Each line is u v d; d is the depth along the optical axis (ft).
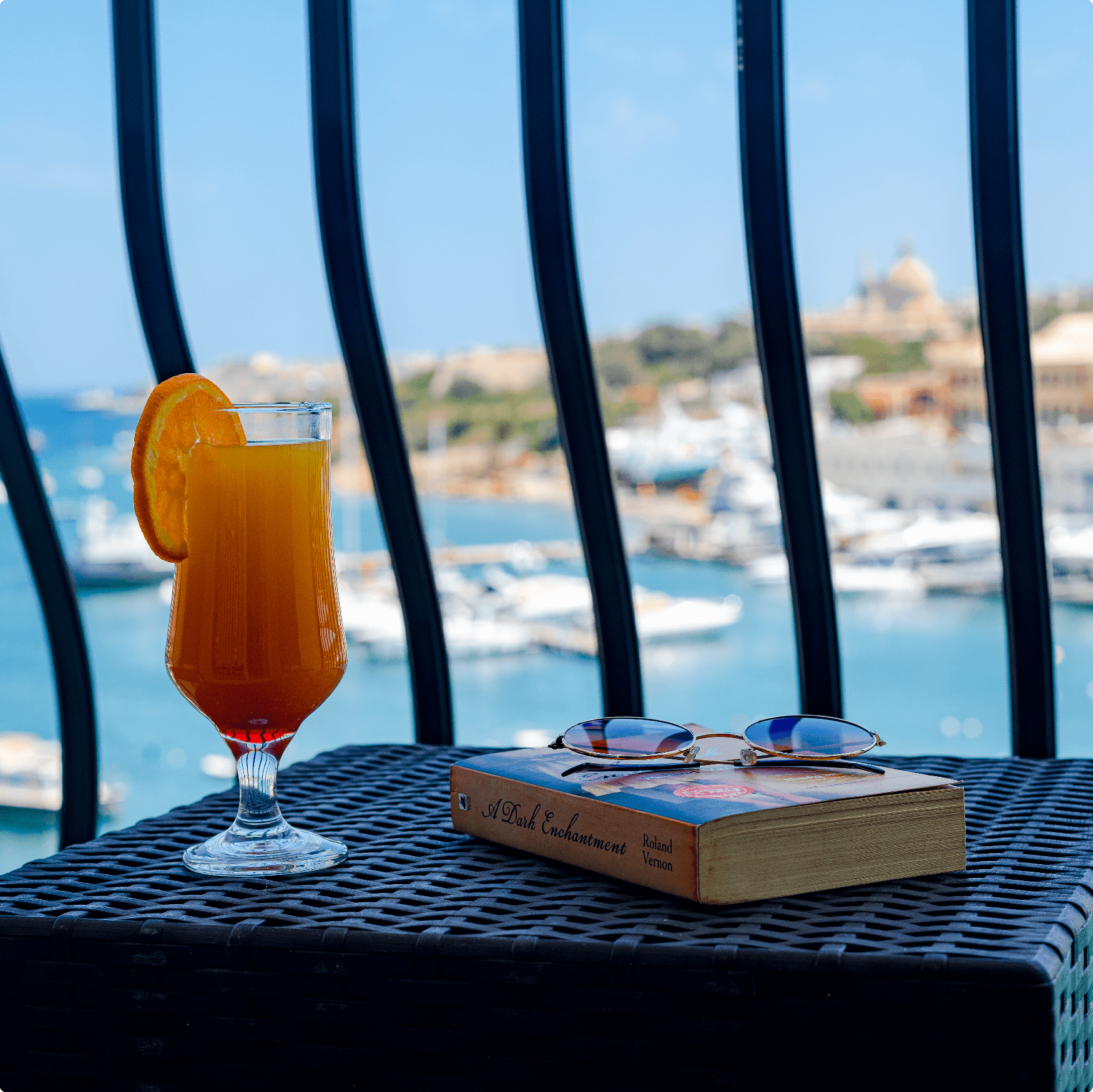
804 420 7.08
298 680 3.34
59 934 2.85
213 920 2.85
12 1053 2.90
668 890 2.82
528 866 3.23
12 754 70.54
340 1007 2.71
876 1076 2.42
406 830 3.68
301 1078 2.73
